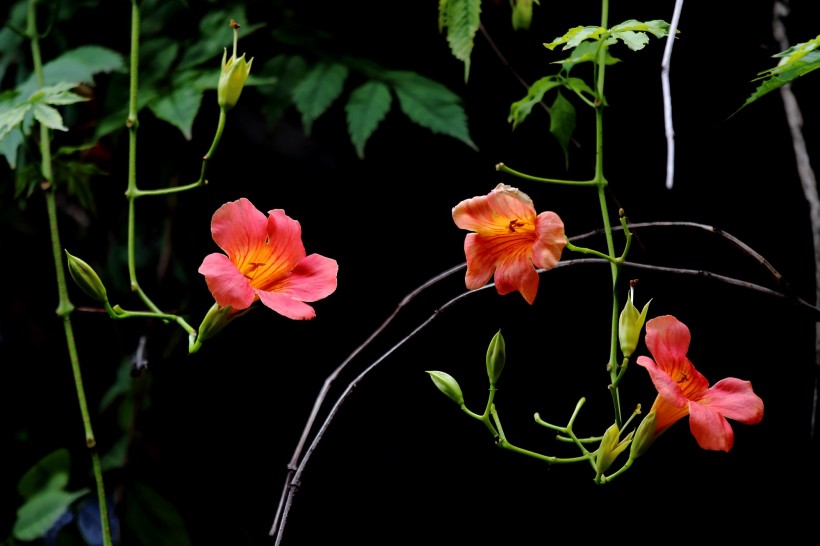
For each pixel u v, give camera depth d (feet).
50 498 5.48
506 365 5.64
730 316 5.49
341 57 5.49
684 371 4.78
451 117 5.36
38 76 5.42
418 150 5.71
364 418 5.73
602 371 5.57
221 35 5.53
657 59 5.48
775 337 5.46
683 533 5.50
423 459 5.71
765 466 5.45
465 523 5.67
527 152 5.61
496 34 5.53
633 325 4.82
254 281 4.90
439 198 5.72
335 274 4.91
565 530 5.59
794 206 5.46
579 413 5.58
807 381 5.42
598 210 5.57
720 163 5.51
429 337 5.68
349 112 5.39
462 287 5.67
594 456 4.86
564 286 5.59
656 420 4.79
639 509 5.54
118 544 5.66
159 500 5.67
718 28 5.45
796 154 5.34
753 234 5.49
